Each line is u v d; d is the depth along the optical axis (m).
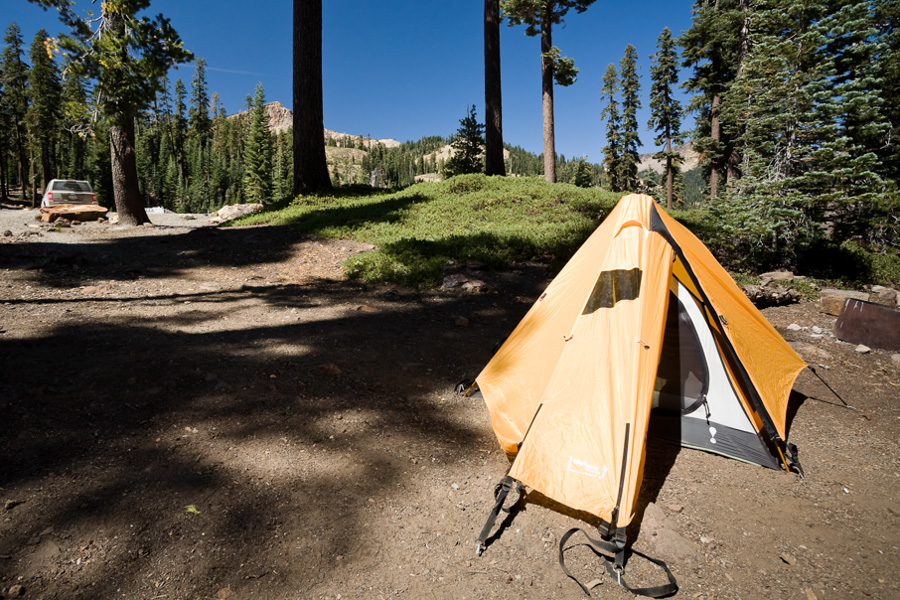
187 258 11.23
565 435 3.37
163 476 3.43
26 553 2.67
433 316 8.09
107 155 59.75
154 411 4.33
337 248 12.12
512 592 2.69
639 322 3.56
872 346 6.81
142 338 6.16
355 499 3.38
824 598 2.66
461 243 12.02
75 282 8.81
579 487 3.14
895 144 11.48
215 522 3.04
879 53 11.30
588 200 16.80
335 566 2.80
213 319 7.25
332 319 7.59
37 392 4.37
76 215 17.53
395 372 5.70
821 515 3.37
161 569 2.67
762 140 10.88
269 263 11.16
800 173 10.37
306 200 18.58
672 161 37.41
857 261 10.73
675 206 48.31
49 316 6.82
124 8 13.23
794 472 3.89
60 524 2.89
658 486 3.66
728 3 23.38
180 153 99.06
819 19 9.83
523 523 3.24
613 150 48.12
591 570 2.85
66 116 14.50
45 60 52.62
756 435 4.05
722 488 3.65
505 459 4.01
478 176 19.70
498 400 4.36
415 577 2.76
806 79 9.82
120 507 3.08
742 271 10.93
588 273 4.20
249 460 3.72
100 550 2.75
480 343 6.90
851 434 4.53
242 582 2.64
